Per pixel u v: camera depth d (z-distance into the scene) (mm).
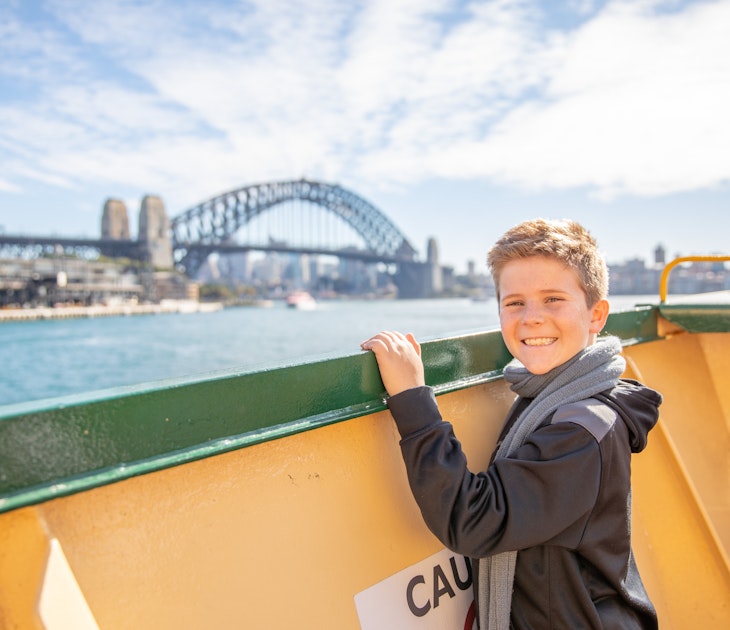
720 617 1827
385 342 1285
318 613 1166
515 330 1310
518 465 1106
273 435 1110
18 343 67688
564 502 1083
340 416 1222
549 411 1220
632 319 2123
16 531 858
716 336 2398
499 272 1345
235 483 1116
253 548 1112
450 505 1094
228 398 1062
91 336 76438
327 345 66250
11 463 822
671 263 2266
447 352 1496
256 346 65250
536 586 1148
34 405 860
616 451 1149
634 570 1278
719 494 2209
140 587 969
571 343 1269
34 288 120062
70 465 877
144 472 940
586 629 1128
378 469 1347
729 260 2117
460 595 1423
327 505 1236
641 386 1314
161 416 976
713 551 1922
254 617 1083
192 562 1034
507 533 1070
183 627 999
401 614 1293
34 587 835
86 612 865
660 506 1923
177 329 87312
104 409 912
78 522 927
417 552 1367
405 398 1188
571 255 1269
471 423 1567
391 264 189625
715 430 2322
